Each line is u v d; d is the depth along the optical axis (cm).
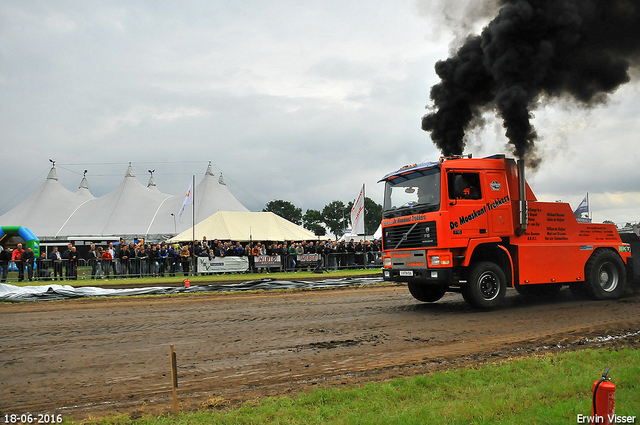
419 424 404
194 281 1897
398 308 1180
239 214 3347
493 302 1079
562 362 613
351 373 620
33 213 4891
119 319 1048
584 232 1224
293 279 1933
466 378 552
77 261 2014
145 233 4544
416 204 1116
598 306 1122
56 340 837
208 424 432
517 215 1122
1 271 1859
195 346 784
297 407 470
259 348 765
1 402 530
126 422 452
